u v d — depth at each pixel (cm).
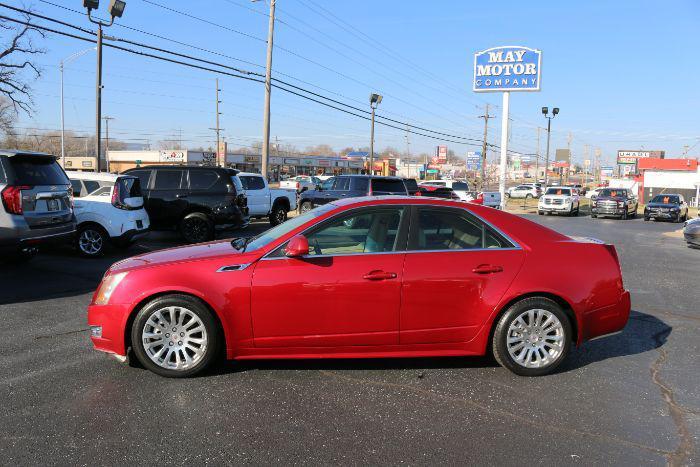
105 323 433
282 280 426
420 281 434
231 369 456
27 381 425
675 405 401
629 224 2680
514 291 442
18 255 759
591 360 499
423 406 392
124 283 431
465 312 442
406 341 440
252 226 1833
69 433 342
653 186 5841
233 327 427
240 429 352
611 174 13225
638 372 469
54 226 806
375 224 451
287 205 1903
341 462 314
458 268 440
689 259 1272
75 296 716
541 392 421
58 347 509
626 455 328
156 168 1285
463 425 364
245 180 1706
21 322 593
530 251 456
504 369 469
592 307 458
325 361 480
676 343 557
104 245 1057
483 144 5944
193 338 434
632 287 882
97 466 306
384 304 432
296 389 418
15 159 760
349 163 10569
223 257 439
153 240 1362
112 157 8281
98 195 1042
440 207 458
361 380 439
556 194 3416
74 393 404
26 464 306
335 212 450
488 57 3047
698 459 324
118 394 403
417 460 318
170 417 367
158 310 427
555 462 318
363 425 361
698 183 4903
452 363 482
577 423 369
